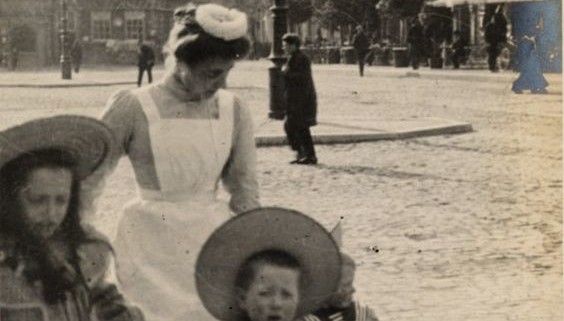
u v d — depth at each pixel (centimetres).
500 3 2497
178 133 392
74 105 1450
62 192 379
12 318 381
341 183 1148
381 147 1481
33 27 1184
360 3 2938
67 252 385
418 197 1046
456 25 3027
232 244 391
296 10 2306
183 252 396
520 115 1691
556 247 792
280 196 1056
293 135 1302
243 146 407
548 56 1812
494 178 1124
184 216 395
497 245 799
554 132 1452
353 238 846
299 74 1291
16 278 380
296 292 398
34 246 380
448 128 1619
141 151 392
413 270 736
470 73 2686
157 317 393
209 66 383
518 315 626
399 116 1873
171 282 396
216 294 394
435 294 675
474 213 940
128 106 389
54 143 375
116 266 396
